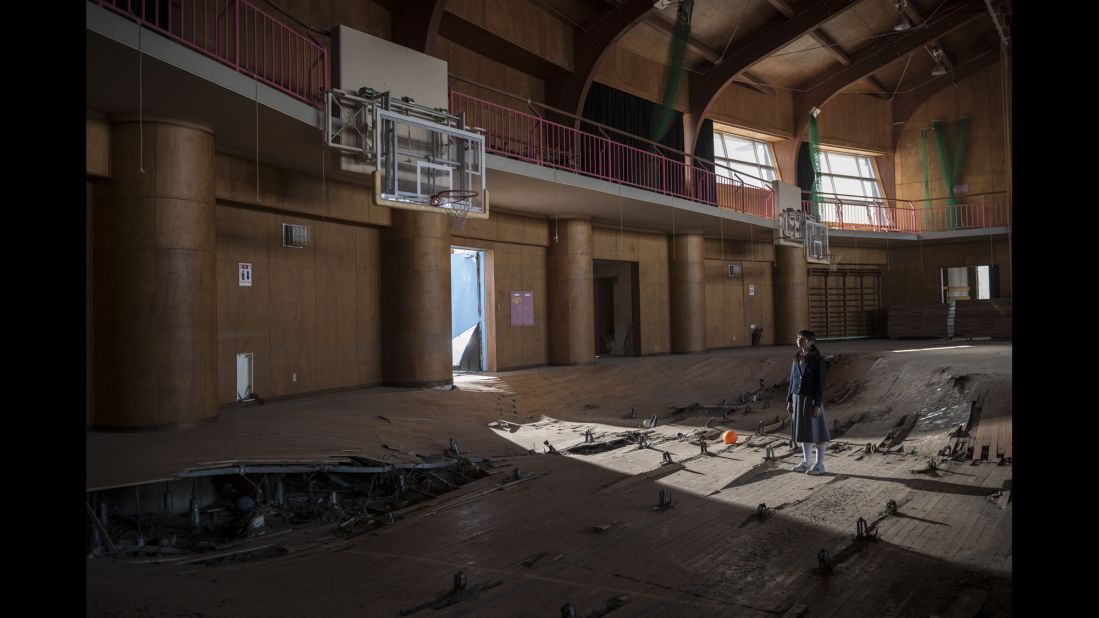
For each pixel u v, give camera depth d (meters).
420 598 4.82
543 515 7.11
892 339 29.45
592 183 16.77
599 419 14.23
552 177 15.57
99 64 7.76
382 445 10.12
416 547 6.12
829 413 14.12
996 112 29.33
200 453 7.91
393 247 15.45
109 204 9.56
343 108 10.75
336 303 14.50
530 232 19.92
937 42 27.17
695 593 4.85
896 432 11.73
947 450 10.18
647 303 24.14
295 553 6.11
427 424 12.18
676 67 20.47
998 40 27.52
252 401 12.44
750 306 28.12
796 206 25.34
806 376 8.98
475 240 18.27
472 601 4.73
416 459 9.64
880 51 25.91
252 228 12.73
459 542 6.22
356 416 11.20
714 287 26.81
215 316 10.34
